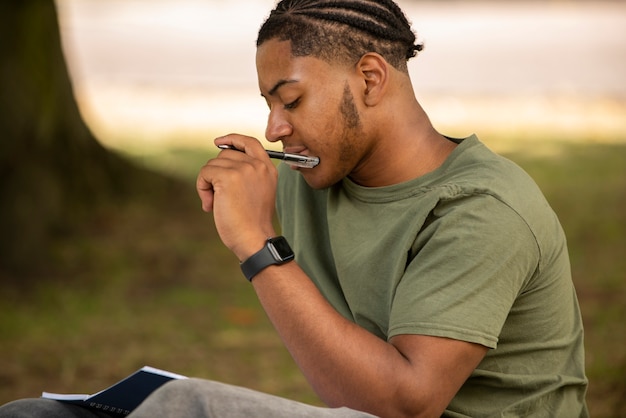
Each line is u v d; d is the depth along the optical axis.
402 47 2.57
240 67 16.89
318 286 2.76
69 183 8.20
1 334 5.86
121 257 7.33
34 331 5.93
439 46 19.11
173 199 8.78
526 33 20.98
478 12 24.94
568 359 2.57
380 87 2.51
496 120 12.93
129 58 17.47
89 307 6.36
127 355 5.57
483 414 2.48
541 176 9.84
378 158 2.56
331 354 2.29
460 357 2.31
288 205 2.92
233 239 2.40
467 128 12.38
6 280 6.76
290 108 2.50
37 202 7.41
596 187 9.34
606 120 13.00
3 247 6.97
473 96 14.46
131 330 5.96
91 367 5.41
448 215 2.39
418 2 26.67
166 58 17.59
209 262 7.32
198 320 6.15
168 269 7.14
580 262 6.97
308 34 2.46
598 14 24.47
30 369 5.36
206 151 10.98
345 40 2.48
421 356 2.29
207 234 7.99
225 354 5.57
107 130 11.95
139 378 2.29
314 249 2.78
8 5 7.86
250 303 6.48
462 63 17.12
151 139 11.55
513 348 2.49
